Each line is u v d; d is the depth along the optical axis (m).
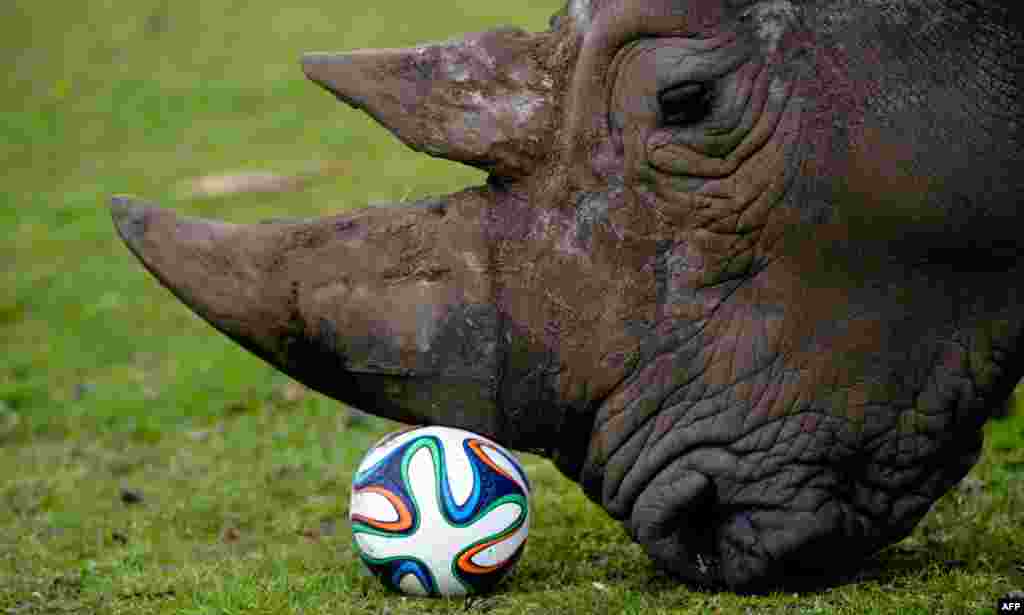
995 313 16.20
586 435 17.03
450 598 17.19
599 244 16.47
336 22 90.00
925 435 16.34
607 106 16.58
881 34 16.19
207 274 16.36
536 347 16.55
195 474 28.44
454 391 16.59
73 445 32.38
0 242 54.03
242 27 91.62
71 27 97.00
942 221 15.89
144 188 59.94
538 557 19.67
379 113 16.61
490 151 16.61
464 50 16.86
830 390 16.25
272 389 35.00
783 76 16.23
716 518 16.73
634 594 17.05
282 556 20.73
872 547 16.75
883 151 15.89
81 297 45.97
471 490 16.84
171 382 36.25
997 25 16.11
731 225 16.25
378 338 16.41
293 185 57.16
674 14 16.44
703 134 16.30
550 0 88.69
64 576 20.70
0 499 27.03
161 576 20.09
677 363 16.45
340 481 26.78
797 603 16.27
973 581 16.89
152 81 81.44
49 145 71.00
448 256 16.48
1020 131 15.88
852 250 16.11
